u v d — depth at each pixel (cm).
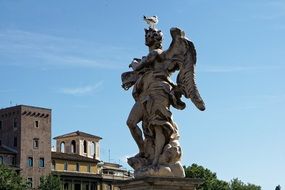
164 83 1552
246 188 11956
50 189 9775
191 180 1488
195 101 1531
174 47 1567
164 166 1502
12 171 8438
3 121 11231
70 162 11612
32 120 11112
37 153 11038
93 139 13000
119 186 1544
